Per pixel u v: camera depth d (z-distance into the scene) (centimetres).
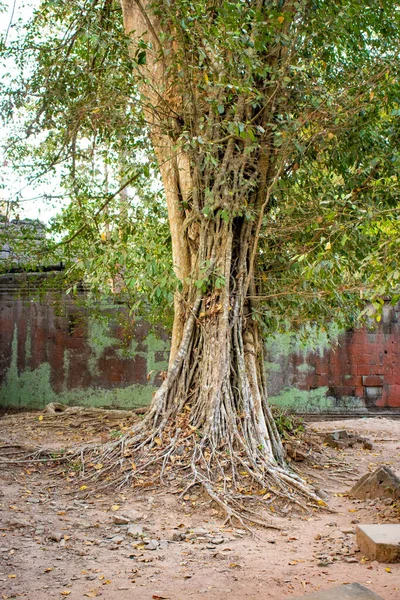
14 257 1228
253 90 721
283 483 654
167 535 521
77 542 492
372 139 853
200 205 825
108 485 655
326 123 804
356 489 682
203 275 778
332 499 668
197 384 765
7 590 388
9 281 1634
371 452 978
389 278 549
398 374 1569
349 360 1567
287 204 862
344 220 823
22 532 513
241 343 782
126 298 1545
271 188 791
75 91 935
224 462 673
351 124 829
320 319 975
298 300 888
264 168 835
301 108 826
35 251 1158
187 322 796
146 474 671
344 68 875
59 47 984
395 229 642
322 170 945
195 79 787
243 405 737
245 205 801
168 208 873
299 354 1568
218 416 718
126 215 1046
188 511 593
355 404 1560
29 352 1628
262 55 818
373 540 451
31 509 580
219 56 702
